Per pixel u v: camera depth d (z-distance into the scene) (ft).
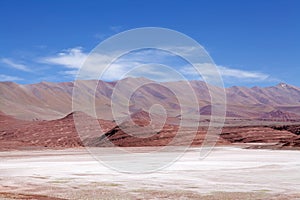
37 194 85.35
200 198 78.54
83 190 88.84
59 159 171.53
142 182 96.22
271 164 141.69
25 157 192.95
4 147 278.05
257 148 250.78
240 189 87.92
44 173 119.44
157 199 78.18
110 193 84.69
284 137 360.69
